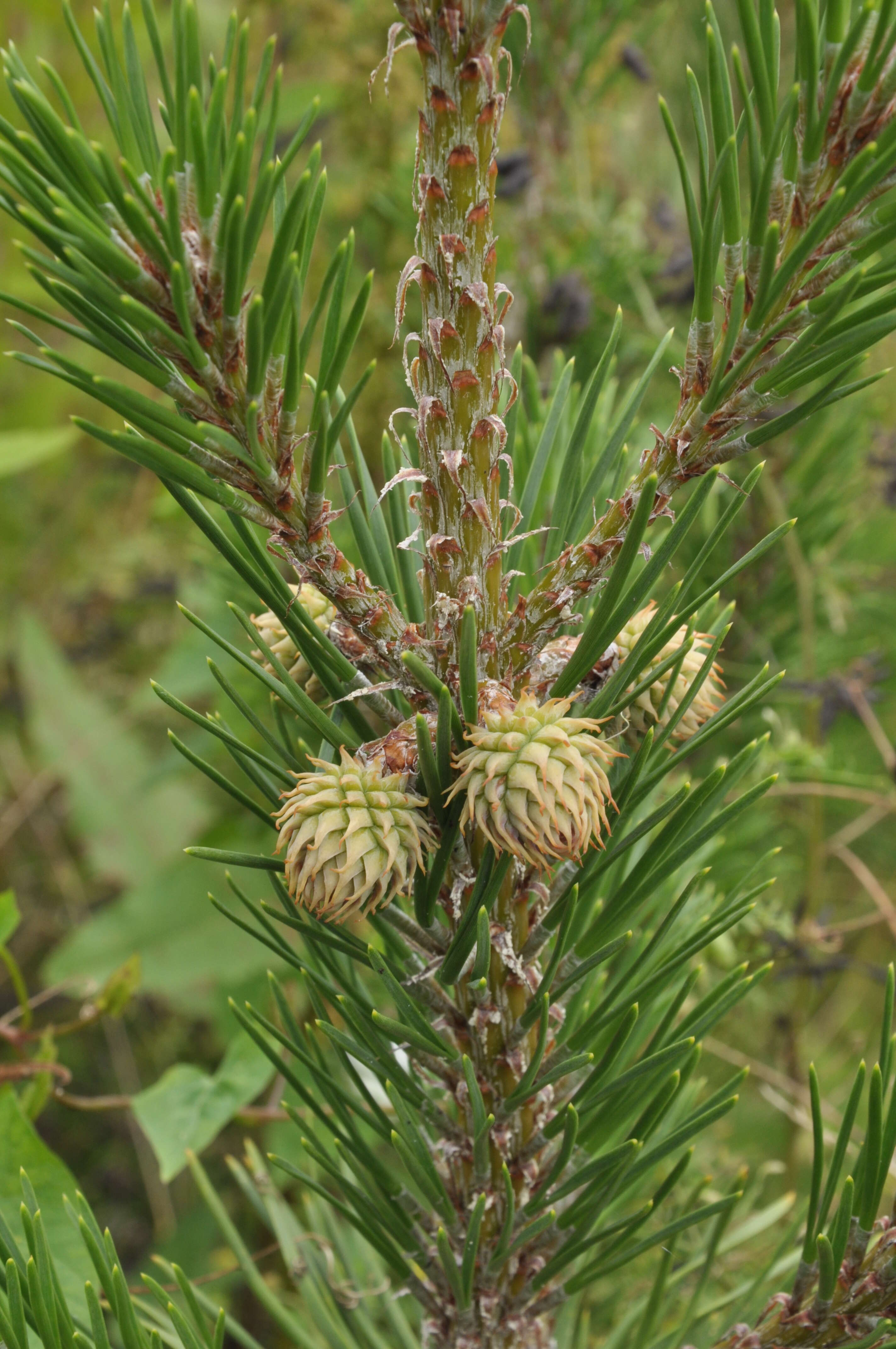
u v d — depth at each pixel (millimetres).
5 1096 388
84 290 277
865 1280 316
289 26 828
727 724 310
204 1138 418
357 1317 379
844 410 602
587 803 293
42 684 912
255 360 276
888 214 277
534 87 667
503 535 338
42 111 262
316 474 287
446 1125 335
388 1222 340
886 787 644
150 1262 676
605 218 752
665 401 672
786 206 283
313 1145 336
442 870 305
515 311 645
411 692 312
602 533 306
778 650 634
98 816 879
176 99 270
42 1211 383
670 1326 462
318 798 297
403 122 788
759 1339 325
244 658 310
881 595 720
